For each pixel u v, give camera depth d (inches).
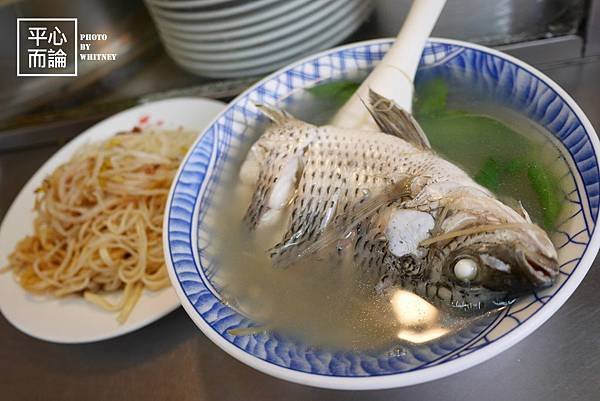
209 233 16.9
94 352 19.0
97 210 22.5
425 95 18.4
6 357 19.7
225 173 18.1
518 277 13.1
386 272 14.4
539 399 15.4
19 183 24.7
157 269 21.4
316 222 15.4
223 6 20.6
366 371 13.3
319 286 15.2
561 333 16.1
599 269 16.7
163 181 22.8
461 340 13.5
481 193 14.2
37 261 21.9
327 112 19.1
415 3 18.9
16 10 23.3
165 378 17.9
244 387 17.1
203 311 14.7
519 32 21.7
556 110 15.9
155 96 25.1
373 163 15.4
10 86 24.7
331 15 21.7
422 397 15.9
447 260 13.6
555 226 14.4
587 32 20.8
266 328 14.8
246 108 18.9
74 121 25.0
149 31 24.1
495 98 17.5
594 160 14.3
